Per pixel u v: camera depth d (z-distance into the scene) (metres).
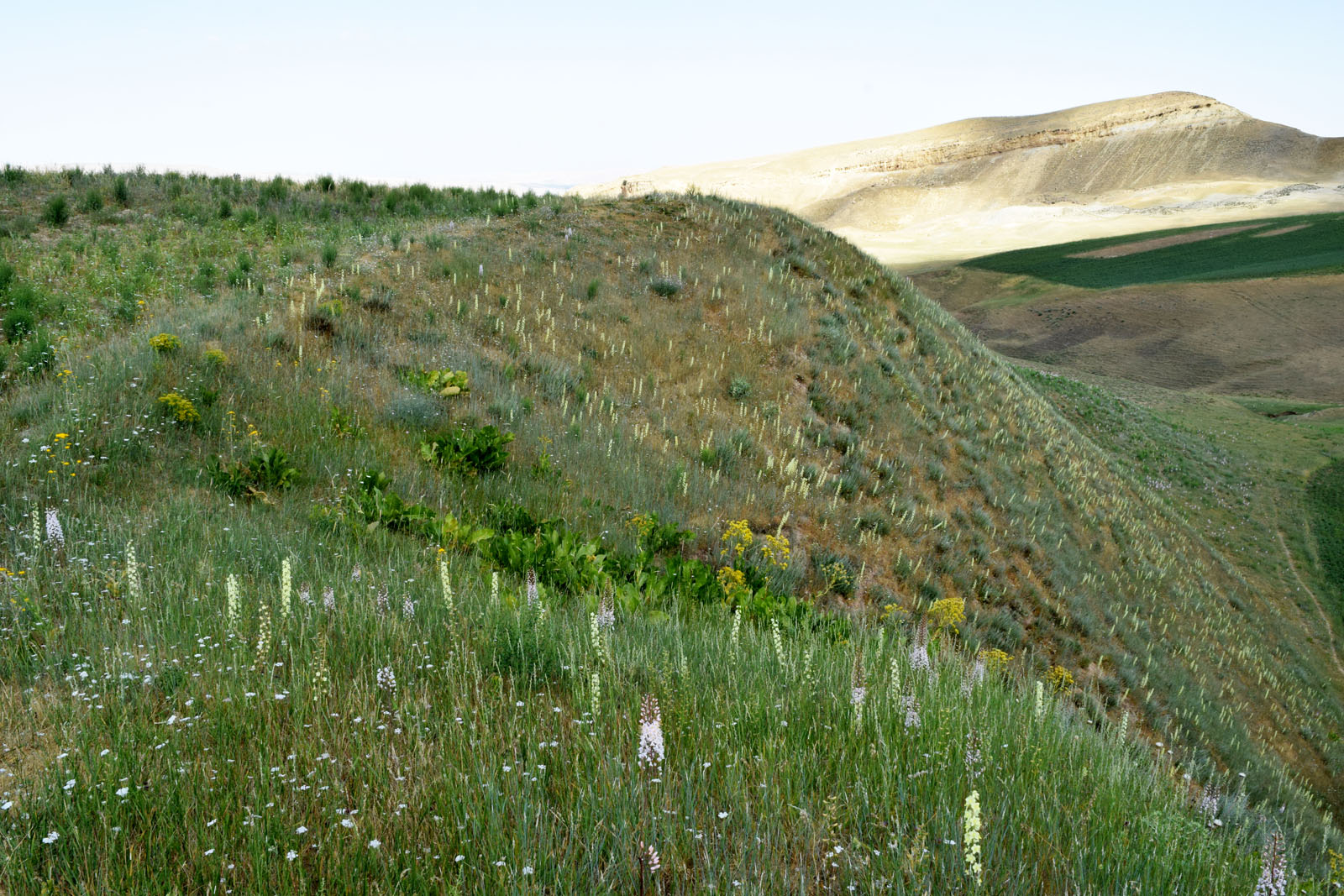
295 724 3.90
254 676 4.45
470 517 10.09
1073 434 29.83
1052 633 15.59
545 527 10.09
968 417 21.45
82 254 15.67
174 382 10.70
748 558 12.31
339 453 10.55
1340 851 13.23
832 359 19.17
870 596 13.14
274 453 9.48
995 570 16.16
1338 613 34.47
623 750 3.79
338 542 8.02
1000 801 3.63
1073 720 7.41
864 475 16.16
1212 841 3.92
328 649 4.93
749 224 23.72
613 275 19.27
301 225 19.42
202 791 3.26
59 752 3.63
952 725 4.53
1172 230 183.88
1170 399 68.69
